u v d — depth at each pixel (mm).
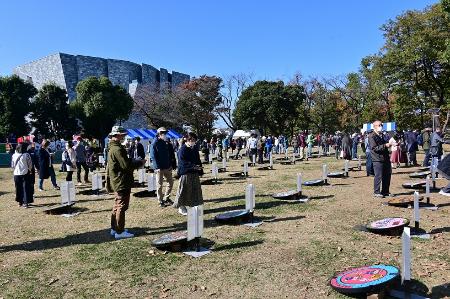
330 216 9000
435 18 33562
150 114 59156
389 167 11234
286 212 9578
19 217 10195
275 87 59094
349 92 58969
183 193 9180
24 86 53375
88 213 10359
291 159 28797
